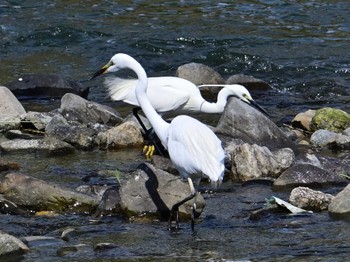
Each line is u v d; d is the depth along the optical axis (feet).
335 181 40.60
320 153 46.93
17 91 60.70
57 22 79.51
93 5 85.87
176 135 34.65
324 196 37.09
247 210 37.09
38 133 50.65
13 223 35.35
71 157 46.34
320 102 59.72
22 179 37.47
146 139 49.93
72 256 31.35
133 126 49.08
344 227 34.14
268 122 47.21
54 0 86.74
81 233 34.22
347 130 49.21
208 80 62.85
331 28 79.10
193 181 36.78
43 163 44.93
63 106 52.80
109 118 52.85
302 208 36.88
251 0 88.22
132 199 36.17
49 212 36.68
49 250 32.01
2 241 31.30
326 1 87.56
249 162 42.16
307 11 84.33
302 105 59.16
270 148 46.32
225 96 52.31
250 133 46.70
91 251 31.96
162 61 70.28
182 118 35.40
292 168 40.93
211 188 40.50
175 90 51.60
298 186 40.27
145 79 37.47
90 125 51.08
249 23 80.48
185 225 35.29
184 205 36.04
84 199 37.09
